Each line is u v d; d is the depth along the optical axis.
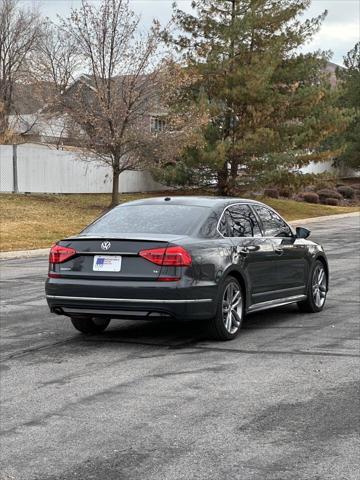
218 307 9.02
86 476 4.92
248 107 36.47
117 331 10.03
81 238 9.02
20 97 51.88
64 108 32.34
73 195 36.09
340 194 52.41
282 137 37.69
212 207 9.63
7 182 33.84
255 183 37.41
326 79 40.12
